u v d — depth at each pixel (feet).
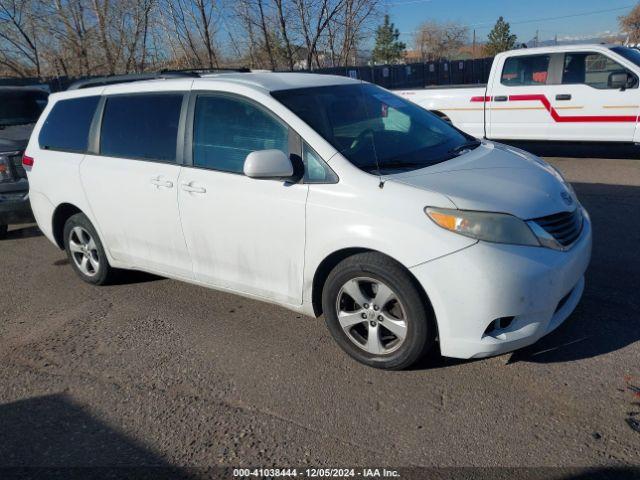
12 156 21.98
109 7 57.00
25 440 10.32
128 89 15.58
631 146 31.32
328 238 11.30
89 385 11.95
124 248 15.89
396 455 9.19
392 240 10.52
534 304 10.30
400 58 156.76
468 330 10.27
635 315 12.84
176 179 13.87
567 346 11.82
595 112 28.76
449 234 10.17
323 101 13.15
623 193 23.22
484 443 9.27
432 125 14.62
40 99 30.07
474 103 32.42
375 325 11.29
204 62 59.21
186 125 13.92
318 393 11.00
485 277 9.98
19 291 17.71
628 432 9.23
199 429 10.25
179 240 14.28
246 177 12.62
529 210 10.57
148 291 16.71
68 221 17.39
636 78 27.48
